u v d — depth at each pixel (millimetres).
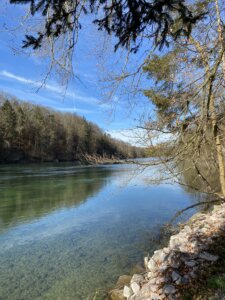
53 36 3062
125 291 5359
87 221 12250
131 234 10227
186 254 5461
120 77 5426
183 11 3049
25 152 55844
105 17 3111
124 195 18266
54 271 7320
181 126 5156
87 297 5914
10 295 6180
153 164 6277
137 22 3064
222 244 5621
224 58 4789
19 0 2686
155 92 5949
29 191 19500
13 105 58500
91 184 23000
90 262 7828
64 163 53281
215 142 6734
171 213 13188
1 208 14570
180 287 4566
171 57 5621
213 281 4395
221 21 4480
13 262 7984
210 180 11914
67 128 61875
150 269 5906
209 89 3938
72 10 2941
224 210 7938
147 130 6250
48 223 11969
